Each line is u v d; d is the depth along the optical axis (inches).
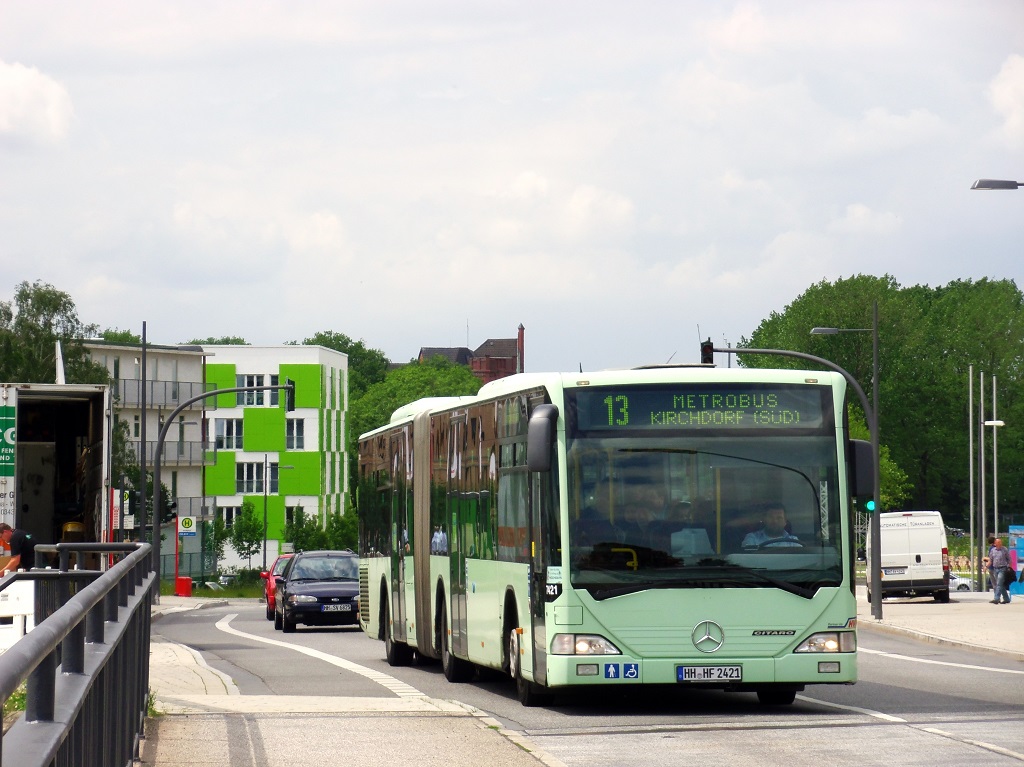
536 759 510.9
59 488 1437.0
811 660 684.7
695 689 844.6
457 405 911.0
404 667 1107.3
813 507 694.5
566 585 679.7
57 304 4276.6
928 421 5285.4
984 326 5487.2
